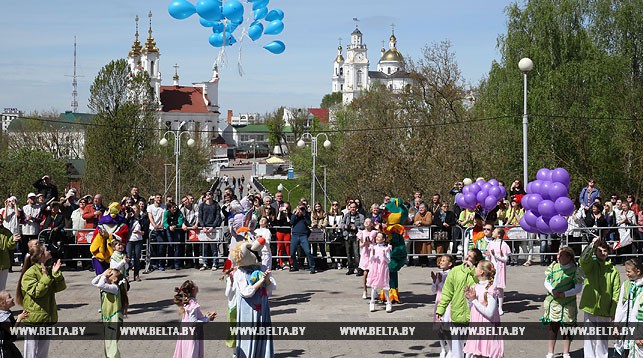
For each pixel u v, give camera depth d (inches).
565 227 550.6
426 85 1870.1
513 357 473.7
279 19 633.6
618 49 1670.8
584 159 1512.1
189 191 2630.4
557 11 1598.2
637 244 896.3
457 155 1579.7
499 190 625.6
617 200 939.3
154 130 2701.8
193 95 6825.8
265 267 434.3
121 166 2549.2
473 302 406.3
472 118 1679.4
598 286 435.8
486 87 1731.1
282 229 880.3
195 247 881.5
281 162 5221.5
